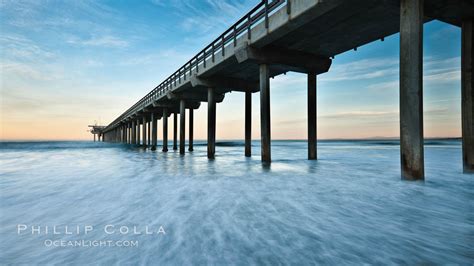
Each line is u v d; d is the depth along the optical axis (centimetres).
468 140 903
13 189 766
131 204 568
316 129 1560
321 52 1348
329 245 338
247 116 1942
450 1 781
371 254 311
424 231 389
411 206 528
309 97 1531
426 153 2388
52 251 328
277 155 2253
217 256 308
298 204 552
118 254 316
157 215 481
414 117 699
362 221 437
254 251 321
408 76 709
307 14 914
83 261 300
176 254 314
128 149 3797
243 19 1264
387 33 1108
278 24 1023
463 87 904
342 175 962
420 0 708
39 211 519
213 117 1850
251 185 780
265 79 1305
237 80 1864
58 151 3438
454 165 1293
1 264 295
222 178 922
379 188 702
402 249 325
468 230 393
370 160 1672
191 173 1073
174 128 3316
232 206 540
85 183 861
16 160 1986
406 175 718
